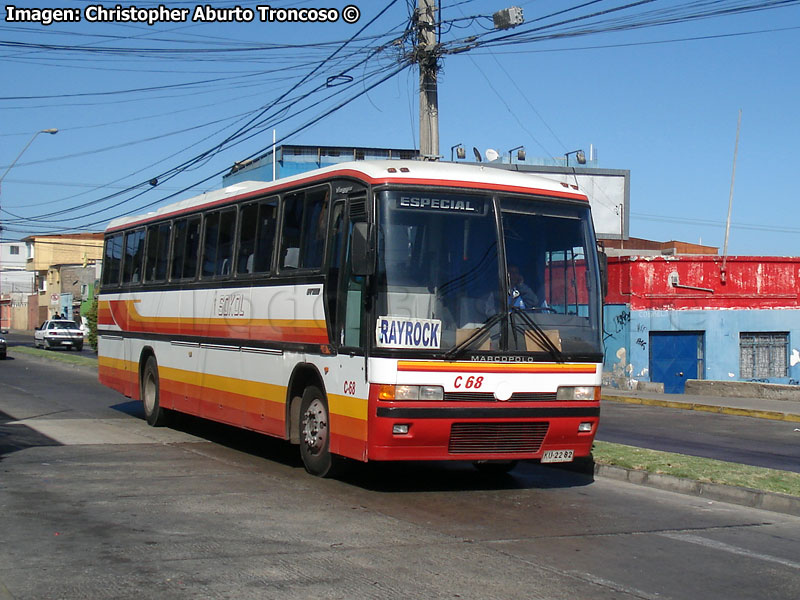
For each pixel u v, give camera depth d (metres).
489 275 9.97
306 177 11.64
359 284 9.94
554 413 10.09
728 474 11.23
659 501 10.36
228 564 6.98
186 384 15.02
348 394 10.06
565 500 10.27
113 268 19.30
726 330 31.05
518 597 6.30
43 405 20.44
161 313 16.23
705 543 8.23
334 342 10.43
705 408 23.33
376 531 8.30
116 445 14.05
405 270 9.66
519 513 9.41
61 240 90.06
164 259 16.34
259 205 12.88
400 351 9.47
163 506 9.25
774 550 8.03
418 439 9.52
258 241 12.80
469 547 7.76
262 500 9.69
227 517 8.76
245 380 12.85
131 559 7.08
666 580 6.90
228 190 14.17
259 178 56.50
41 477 10.90
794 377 31.91
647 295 30.33
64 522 8.39
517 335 9.96
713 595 6.54
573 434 10.31
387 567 6.99
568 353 10.23
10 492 9.86
